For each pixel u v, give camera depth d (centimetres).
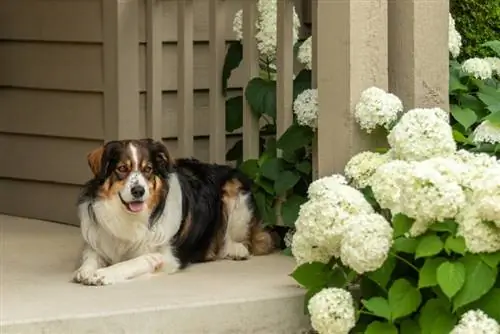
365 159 535
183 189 602
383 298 487
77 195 711
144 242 580
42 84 721
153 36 675
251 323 511
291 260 618
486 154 527
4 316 469
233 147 699
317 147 598
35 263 597
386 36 558
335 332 483
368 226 474
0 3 737
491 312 464
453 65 661
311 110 605
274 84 651
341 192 494
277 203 645
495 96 639
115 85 675
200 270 588
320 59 559
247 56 660
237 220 632
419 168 465
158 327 489
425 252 464
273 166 636
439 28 578
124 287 537
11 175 750
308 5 732
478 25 711
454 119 634
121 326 481
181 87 681
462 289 455
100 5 680
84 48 694
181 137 685
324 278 510
